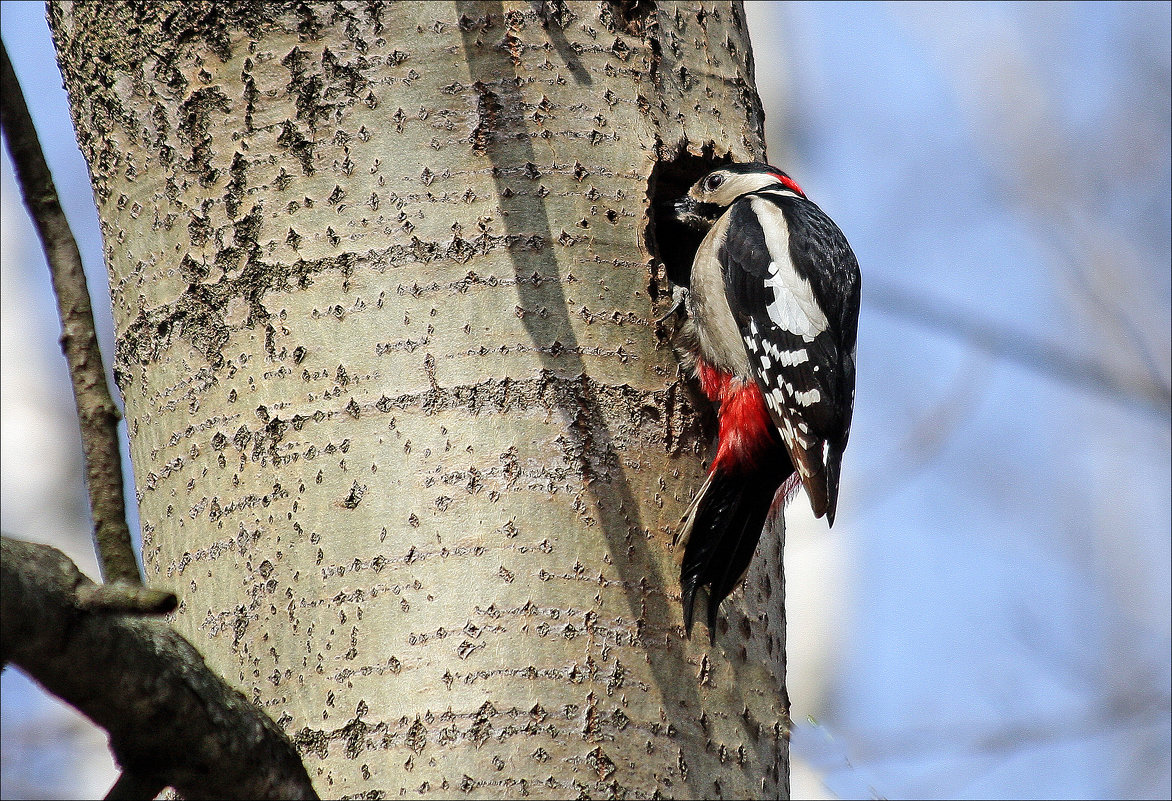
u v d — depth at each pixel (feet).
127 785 15.88
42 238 17.37
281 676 20.39
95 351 17.20
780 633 23.81
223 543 21.34
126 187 23.56
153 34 23.54
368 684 19.95
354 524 20.70
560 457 21.24
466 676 19.80
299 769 16.78
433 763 19.44
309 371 21.49
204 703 15.67
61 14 24.99
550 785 19.40
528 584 20.36
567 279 22.34
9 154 17.22
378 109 22.59
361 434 21.09
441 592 20.25
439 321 21.61
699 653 21.30
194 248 22.58
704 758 20.71
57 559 14.62
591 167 23.17
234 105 22.89
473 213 22.21
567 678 20.04
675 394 22.85
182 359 22.35
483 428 21.09
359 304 21.68
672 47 25.25
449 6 23.13
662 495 22.06
